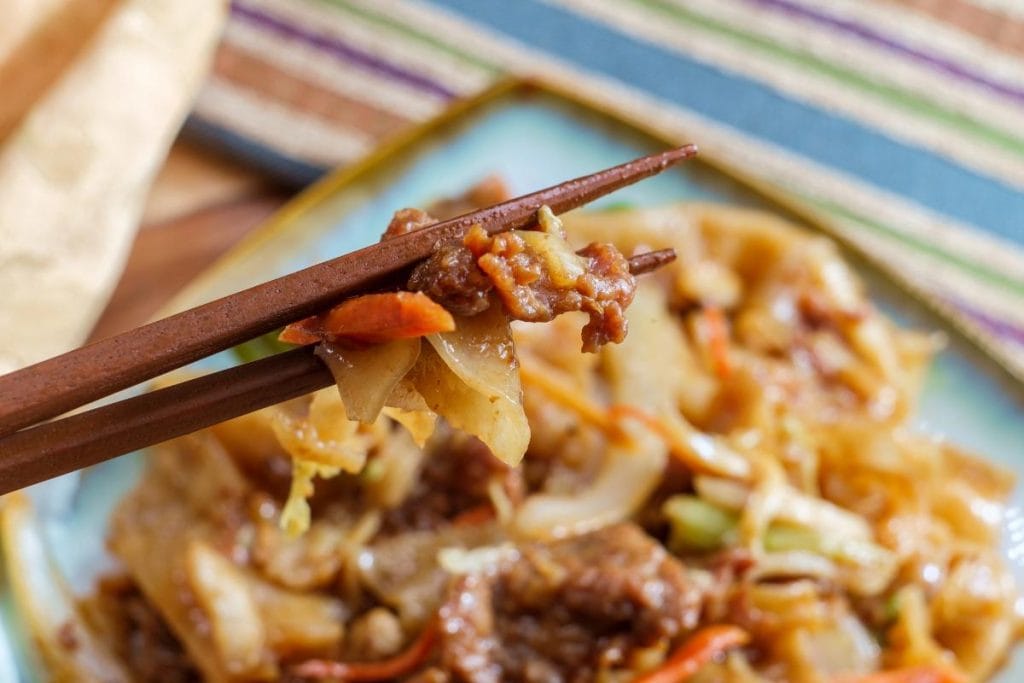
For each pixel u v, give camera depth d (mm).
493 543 449
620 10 625
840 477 480
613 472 461
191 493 458
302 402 360
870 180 599
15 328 478
